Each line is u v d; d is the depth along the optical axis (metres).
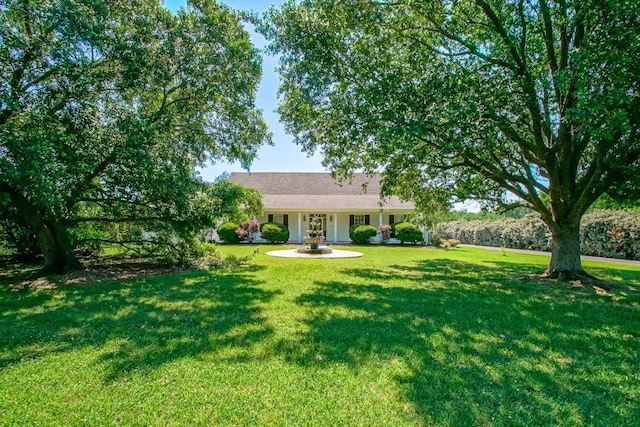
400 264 12.19
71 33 6.86
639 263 13.17
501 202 10.34
